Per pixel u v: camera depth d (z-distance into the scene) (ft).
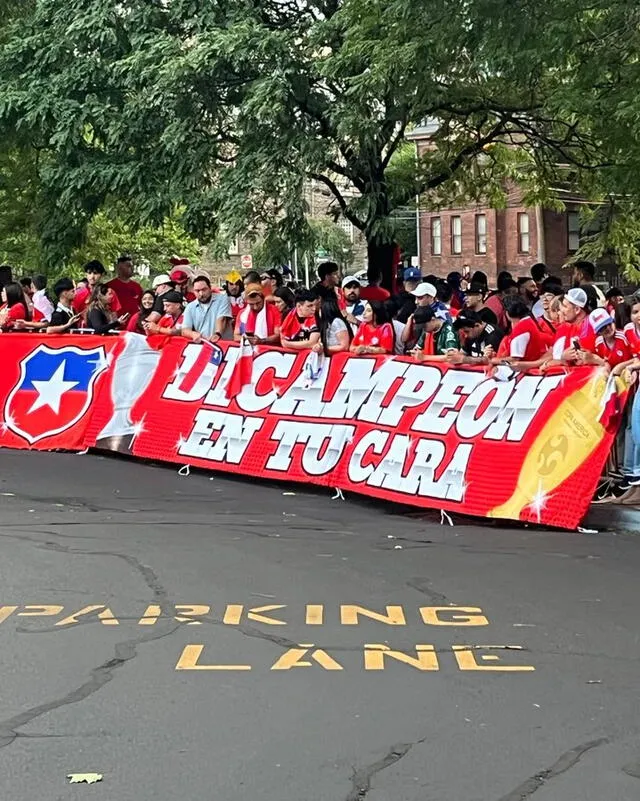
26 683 16.62
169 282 41.73
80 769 13.61
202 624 19.57
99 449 39.17
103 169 56.49
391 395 31.45
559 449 27.61
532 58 34.24
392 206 60.39
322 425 32.91
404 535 26.89
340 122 48.11
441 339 34.09
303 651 18.12
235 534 26.81
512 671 17.17
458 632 19.13
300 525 27.99
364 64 46.50
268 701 15.88
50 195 62.03
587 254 82.33
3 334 41.55
